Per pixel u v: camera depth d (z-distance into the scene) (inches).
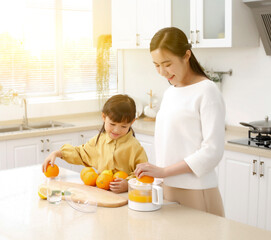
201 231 58.1
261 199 121.7
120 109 77.4
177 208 67.8
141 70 186.7
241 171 126.2
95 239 55.8
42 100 180.9
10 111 167.8
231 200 130.1
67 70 187.3
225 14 133.4
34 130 152.4
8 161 145.3
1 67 169.3
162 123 75.5
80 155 86.0
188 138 71.9
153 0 155.4
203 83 71.4
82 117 184.7
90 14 189.5
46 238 56.4
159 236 56.5
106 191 74.7
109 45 187.2
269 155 117.6
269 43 135.0
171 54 69.9
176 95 73.9
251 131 132.6
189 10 143.6
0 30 167.5
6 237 57.0
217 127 68.9
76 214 65.0
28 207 68.2
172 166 69.2
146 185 66.0
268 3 124.2
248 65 145.9
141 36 161.9
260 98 143.6
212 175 73.7
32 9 174.4
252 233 57.4
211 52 156.9
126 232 57.9
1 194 74.5
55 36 182.2
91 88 195.3
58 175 86.0
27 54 175.3
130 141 82.0
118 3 169.8
